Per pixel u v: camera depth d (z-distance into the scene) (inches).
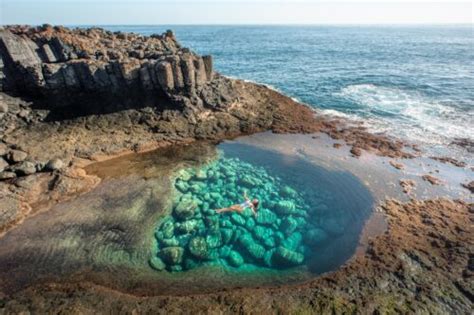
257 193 657.6
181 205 602.9
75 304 414.0
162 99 905.5
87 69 852.6
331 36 5369.1
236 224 566.9
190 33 6195.9
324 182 696.4
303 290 436.5
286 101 1112.8
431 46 3346.5
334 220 579.2
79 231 546.9
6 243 517.0
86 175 693.3
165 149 821.2
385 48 3142.2
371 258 489.7
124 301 418.3
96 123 845.2
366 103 1193.4
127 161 760.3
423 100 1222.3
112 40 1093.1
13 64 874.8
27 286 445.7
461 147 849.5
